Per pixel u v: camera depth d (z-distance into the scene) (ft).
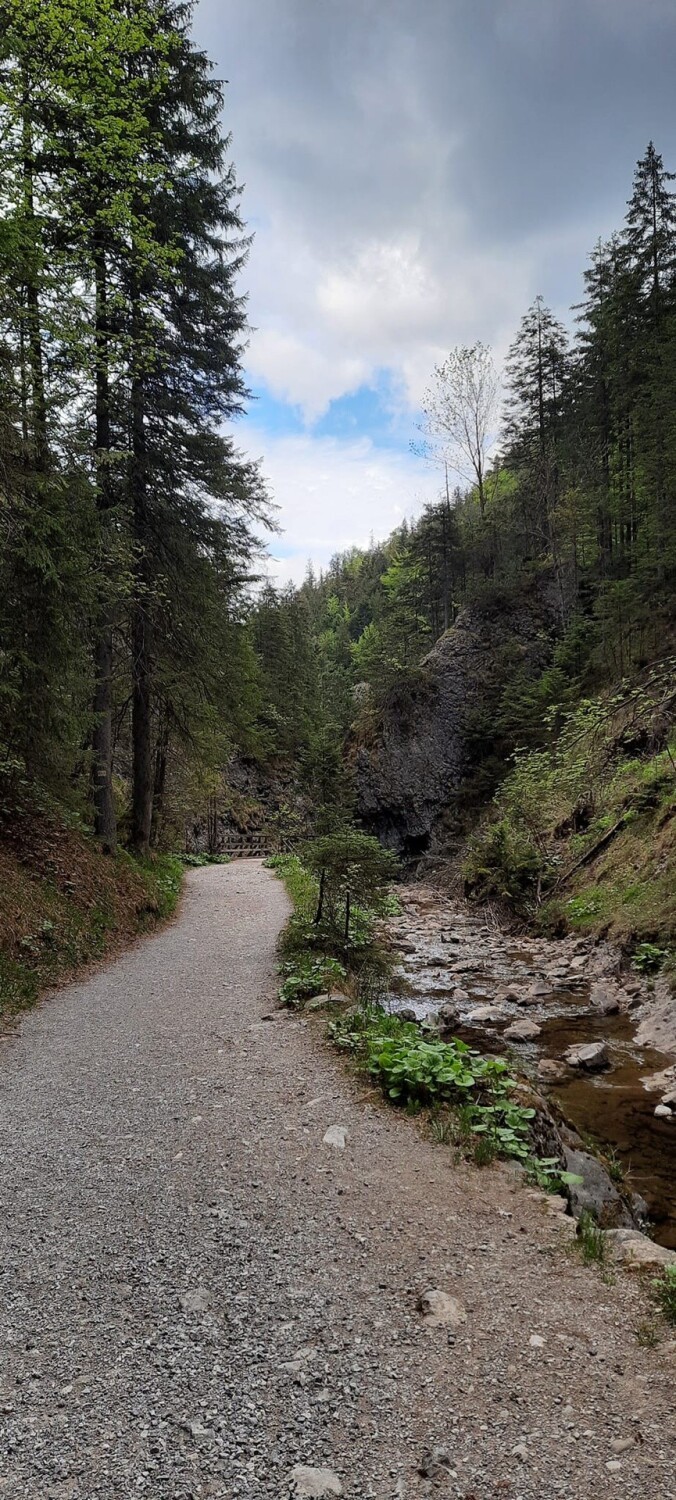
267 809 130.21
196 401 55.52
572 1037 32.09
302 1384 8.43
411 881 100.94
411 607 144.15
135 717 61.31
